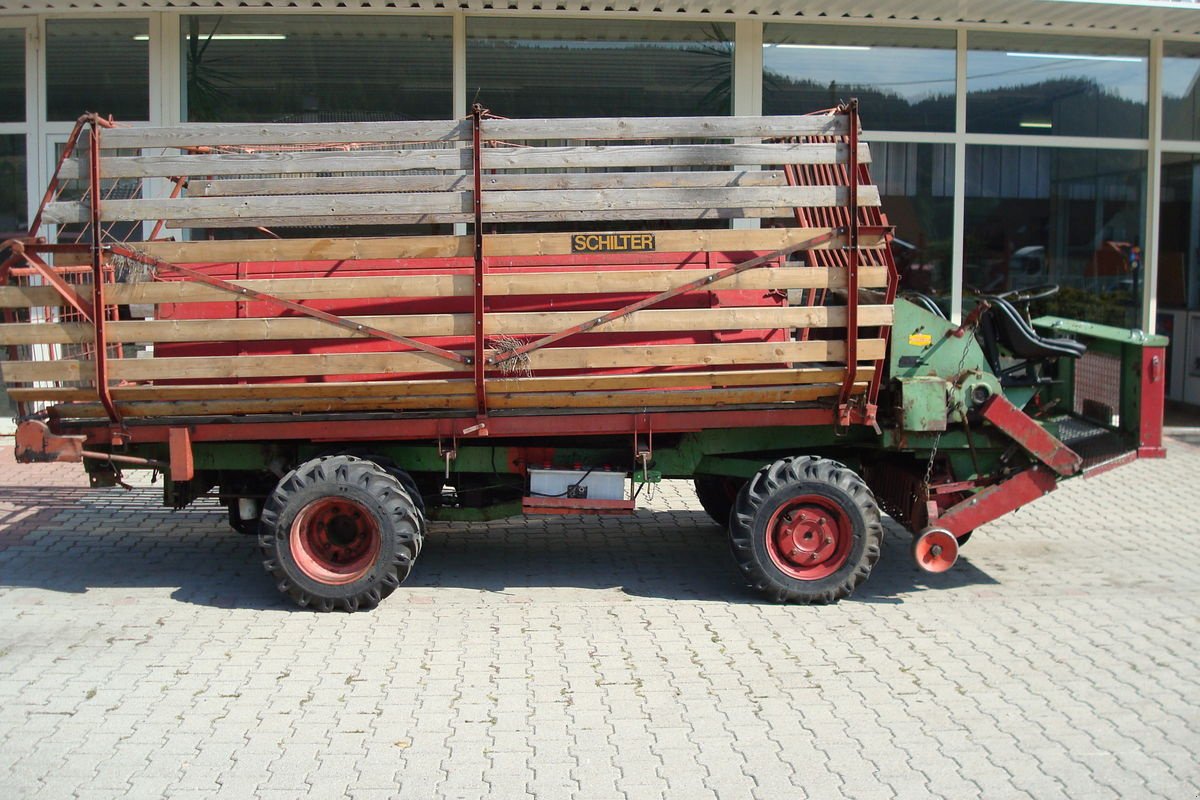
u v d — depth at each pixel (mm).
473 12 10688
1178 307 12672
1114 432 6879
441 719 4812
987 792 4207
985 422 6707
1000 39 11531
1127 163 11945
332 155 5980
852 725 4793
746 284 6066
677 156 6039
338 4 10445
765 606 6438
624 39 11023
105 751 4473
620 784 4230
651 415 6387
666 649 5711
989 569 7293
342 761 4398
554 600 6516
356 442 6598
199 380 6234
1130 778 4332
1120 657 5668
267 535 6184
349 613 6227
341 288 5984
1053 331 7738
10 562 7172
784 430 6688
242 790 4148
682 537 8031
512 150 5984
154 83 10734
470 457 6648
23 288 5984
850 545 6371
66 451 6238
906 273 11602
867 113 11430
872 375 6223
